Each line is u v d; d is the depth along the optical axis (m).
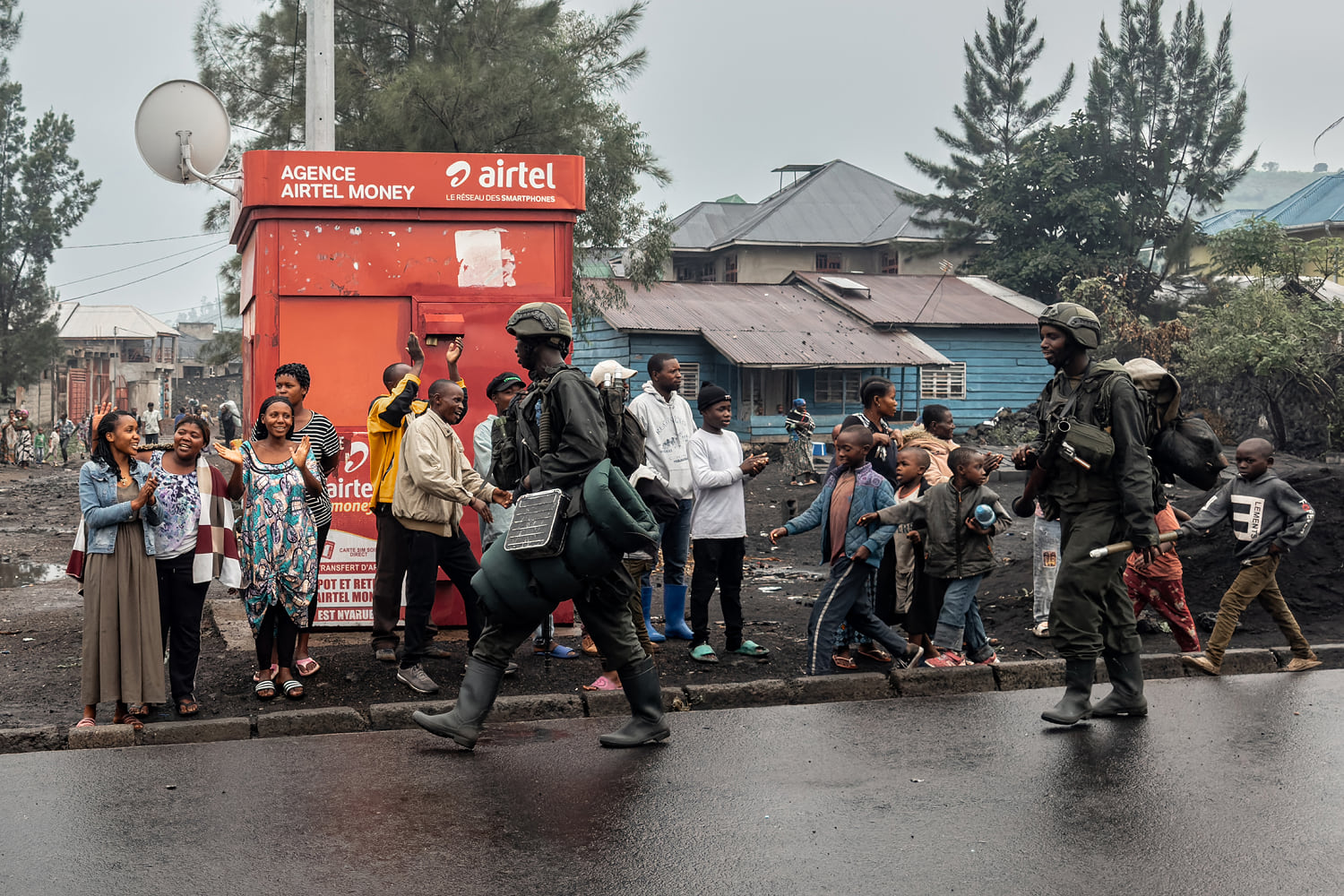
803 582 12.05
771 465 25.61
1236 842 4.18
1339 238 30.91
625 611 5.45
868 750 5.40
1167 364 30.59
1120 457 5.57
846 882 3.83
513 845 4.17
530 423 5.28
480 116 18.59
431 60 21.16
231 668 7.10
